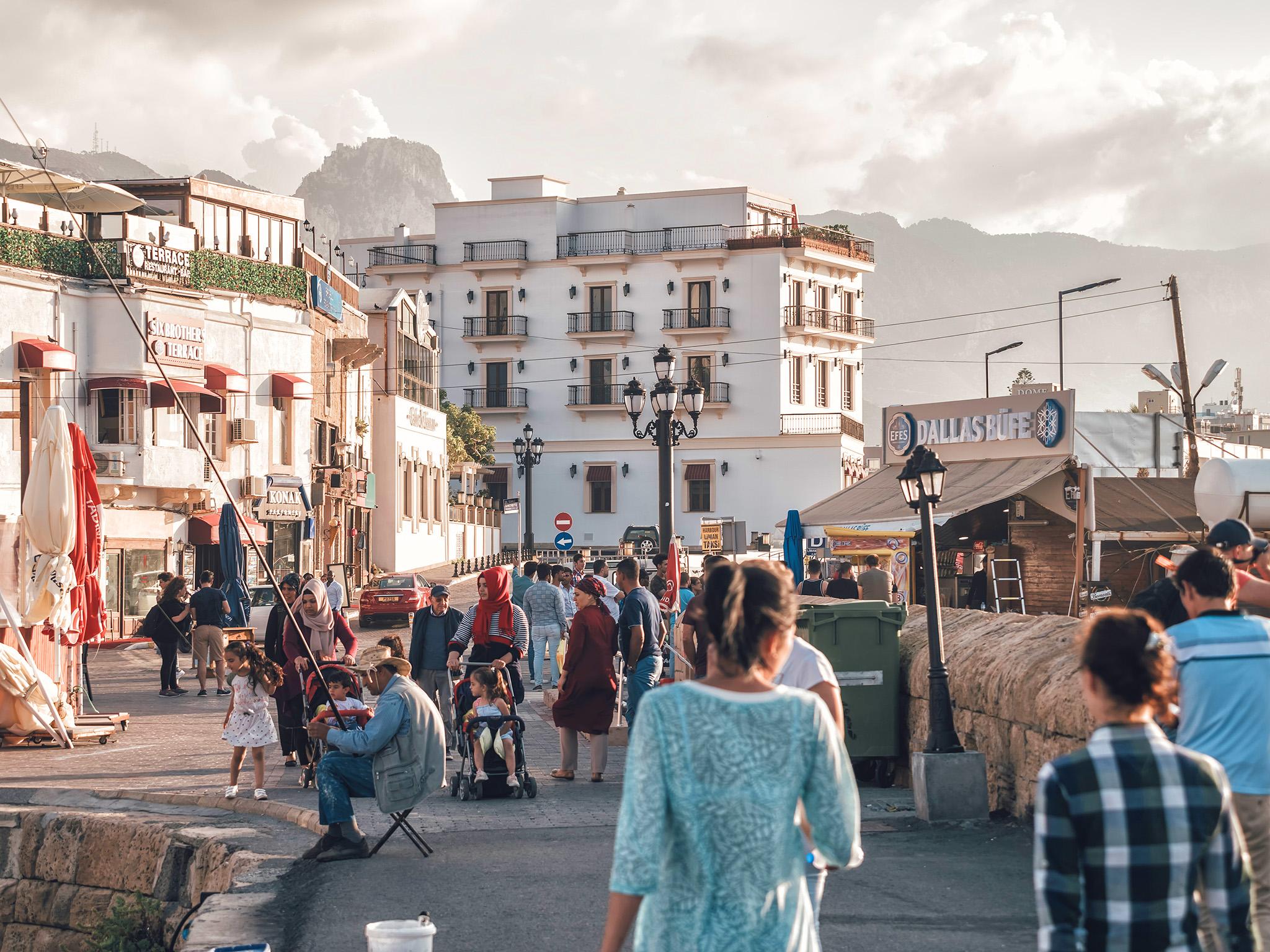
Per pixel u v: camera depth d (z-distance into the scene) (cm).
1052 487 2561
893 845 949
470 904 818
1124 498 2597
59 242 3609
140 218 3828
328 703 1095
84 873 1155
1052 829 355
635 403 2627
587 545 8056
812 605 1255
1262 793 515
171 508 3866
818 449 7688
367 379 5650
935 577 1071
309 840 1052
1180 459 3509
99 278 3662
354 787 979
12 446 3409
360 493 5247
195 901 1044
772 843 352
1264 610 1138
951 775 1025
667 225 8094
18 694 1584
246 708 1212
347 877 903
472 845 1005
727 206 7988
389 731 957
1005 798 1039
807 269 7962
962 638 1176
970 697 1095
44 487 1659
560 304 8112
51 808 1220
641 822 351
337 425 5078
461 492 7394
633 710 1351
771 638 371
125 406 3672
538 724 1859
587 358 8069
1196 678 525
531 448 5056
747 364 7788
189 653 2817
